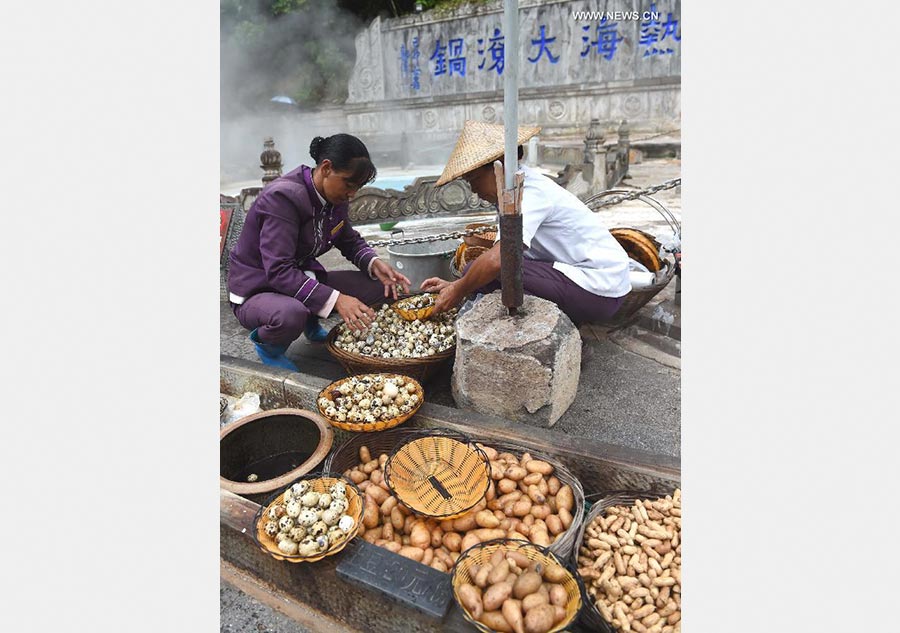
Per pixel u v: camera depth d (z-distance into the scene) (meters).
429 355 2.80
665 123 11.33
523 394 2.51
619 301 2.99
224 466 2.36
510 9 2.12
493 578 1.58
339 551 1.78
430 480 2.10
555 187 2.86
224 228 4.30
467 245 3.78
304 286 2.84
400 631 1.70
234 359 3.01
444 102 13.43
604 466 2.10
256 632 1.88
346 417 2.28
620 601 1.68
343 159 2.72
